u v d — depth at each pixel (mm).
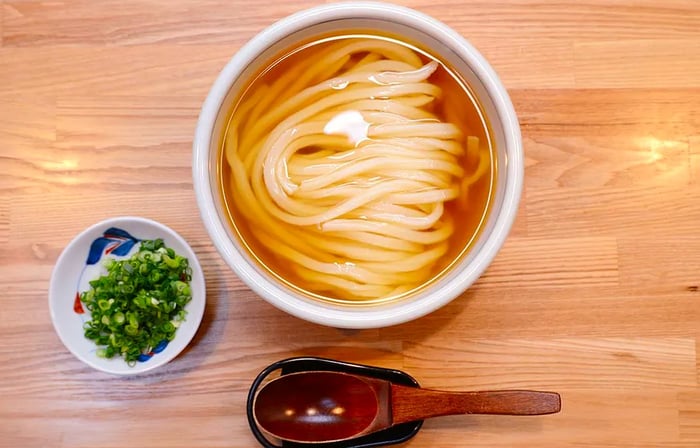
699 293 574
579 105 576
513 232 572
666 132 578
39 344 563
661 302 573
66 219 567
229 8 575
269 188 503
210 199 475
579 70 578
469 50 489
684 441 567
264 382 559
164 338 551
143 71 572
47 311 565
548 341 569
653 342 572
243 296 566
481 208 510
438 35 492
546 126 576
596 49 581
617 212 575
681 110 579
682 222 576
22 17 575
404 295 503
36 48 574
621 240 574
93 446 558
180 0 574
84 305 560
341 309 477
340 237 511
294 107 514
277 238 512
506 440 565
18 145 570
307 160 512
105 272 564
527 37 578
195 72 573
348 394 552
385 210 509
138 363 549
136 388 562
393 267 507
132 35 574
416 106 519
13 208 567
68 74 572
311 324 566
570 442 566
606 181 576
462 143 519
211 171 484
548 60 578
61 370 562
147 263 540
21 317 563
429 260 510
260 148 509
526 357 569
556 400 526
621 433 567
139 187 568
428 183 512
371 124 514
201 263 566
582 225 574
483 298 570
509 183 479
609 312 572
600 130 577
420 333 568
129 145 569
